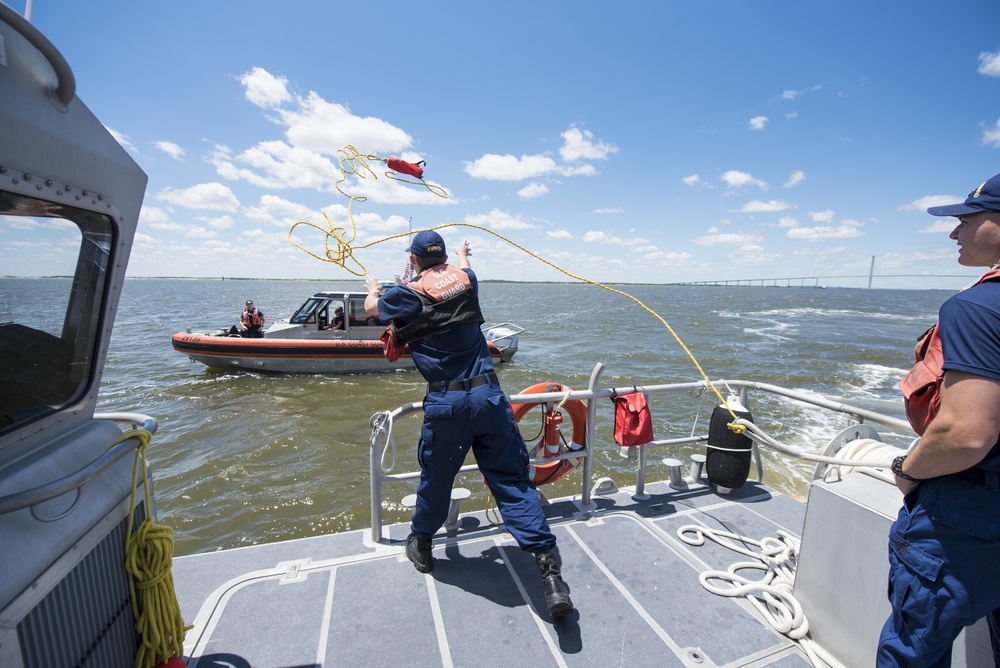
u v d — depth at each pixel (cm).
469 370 220
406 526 292
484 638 208
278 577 245
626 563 261
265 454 737
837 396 1198
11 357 127
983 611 127
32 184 112
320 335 1323
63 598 121
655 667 194
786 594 222
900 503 187
